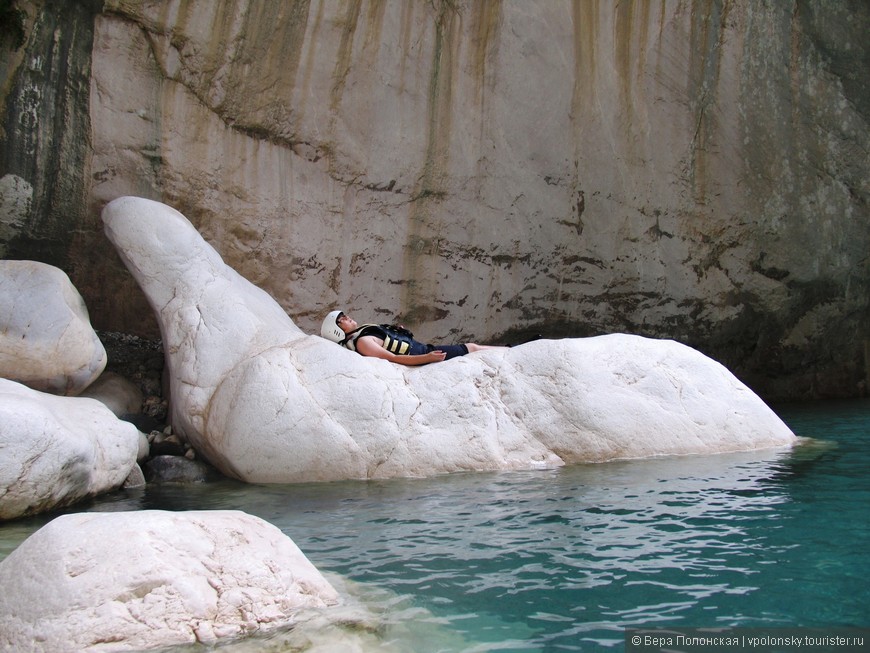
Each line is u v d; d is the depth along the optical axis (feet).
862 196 32.48
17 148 21.71
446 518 13.10
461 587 9.48
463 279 28.30
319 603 8.77
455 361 19.17
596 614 8.46
